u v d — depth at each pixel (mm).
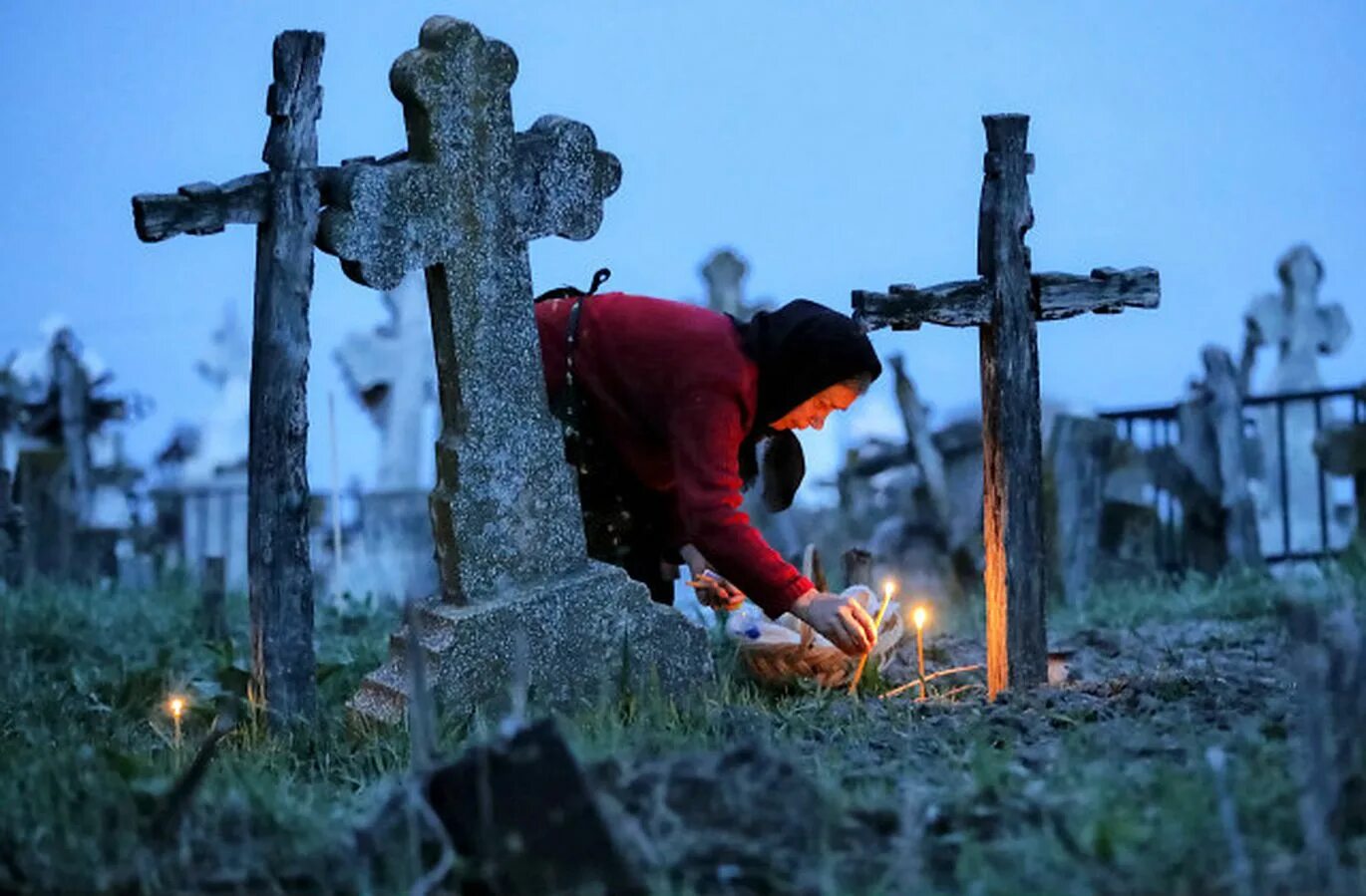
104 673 9719
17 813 6156
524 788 5402
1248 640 10289
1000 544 8742
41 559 14938
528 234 8469
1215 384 14734
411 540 19641
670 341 8461
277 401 7969
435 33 8273
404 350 21844
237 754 7523
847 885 5406
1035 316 8758
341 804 6391
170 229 7691
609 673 8406
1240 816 5648
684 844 5488
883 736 7340
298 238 7941
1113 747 6652
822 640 8828
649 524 9008
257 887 5574
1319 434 14742
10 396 18688
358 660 9984
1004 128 8695
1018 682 8719
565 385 8656
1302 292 21266
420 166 8203
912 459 14898
